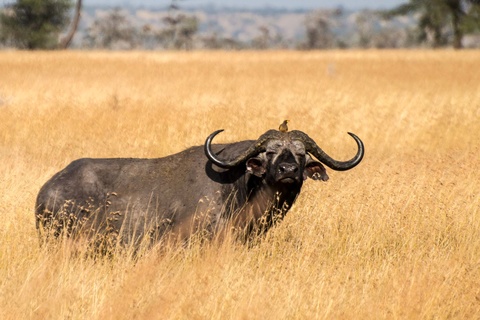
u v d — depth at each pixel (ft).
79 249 95.20
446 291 84.07
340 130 204.33
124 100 243.81
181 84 326.24
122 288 81.00
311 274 88.48
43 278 83.66
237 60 548.72
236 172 99.30
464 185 127.34
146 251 95.81
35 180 127.95
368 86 329.11
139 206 98.89
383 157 168.76
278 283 84.89
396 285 85.97
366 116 223.92
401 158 166.40
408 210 113.29
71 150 171.32
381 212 112.37
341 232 106.01
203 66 466.70
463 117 221.87
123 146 175.73
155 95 272.10
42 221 97.60
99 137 186.29
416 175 134.82
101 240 96.99
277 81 355.15
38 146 176.45
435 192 121.70
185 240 98.12
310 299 80.84
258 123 202.28
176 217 98.68
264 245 97.71
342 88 309.42
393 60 563.89
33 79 335.26
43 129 195.00
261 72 422.82
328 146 185.98
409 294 82.38
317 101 254.47
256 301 79.25
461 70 454.40
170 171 101.19
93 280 85.76
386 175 133.08
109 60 509.76
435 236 107.55
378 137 195.72
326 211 111.34
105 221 98.27
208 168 100.32
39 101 247.50
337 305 81.05
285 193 98.58
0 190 117.91
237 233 99.40
